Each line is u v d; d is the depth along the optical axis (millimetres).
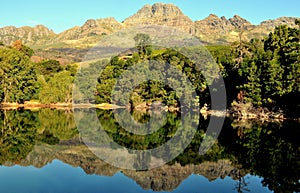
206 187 21859
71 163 27797
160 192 20656
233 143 37656
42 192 20594
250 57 74312
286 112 62000
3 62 89562
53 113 71812
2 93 93188
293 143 37719
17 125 53500
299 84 57312
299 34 68250
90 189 21156
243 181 23219
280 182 23141
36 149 33906
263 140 39719
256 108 65062
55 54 179500
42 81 96375
